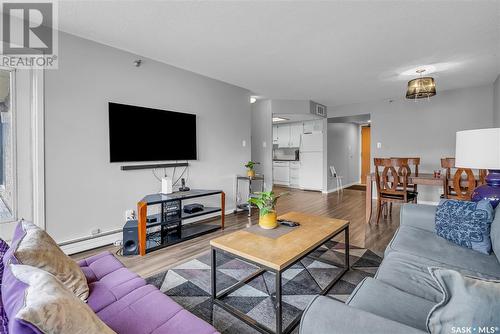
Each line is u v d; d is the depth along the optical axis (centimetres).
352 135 818
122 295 125
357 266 238
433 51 308
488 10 221
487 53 314
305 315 83
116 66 297
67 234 264
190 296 191
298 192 690
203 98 398
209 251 277
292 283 208
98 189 286
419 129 538
